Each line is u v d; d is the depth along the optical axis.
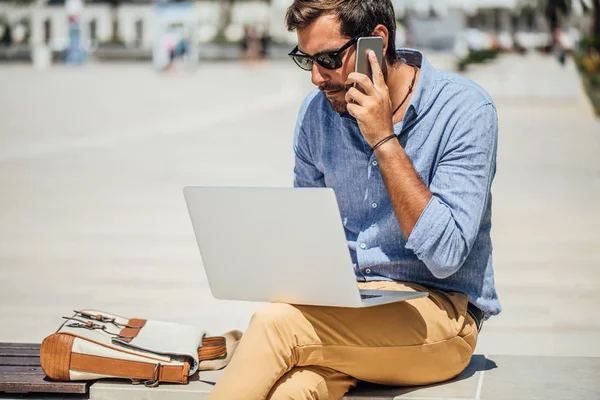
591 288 7.96
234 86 38.19
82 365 4.60
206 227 4.17
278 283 4.06
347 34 4.00
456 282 4.38
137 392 4.57
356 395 4.27
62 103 29.95
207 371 4.80
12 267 8.97
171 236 10.48
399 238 4.32
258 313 3.97
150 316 7.15
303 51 4.09
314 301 3.98
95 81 42.62
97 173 15.39
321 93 4.55
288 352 3.94
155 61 51.16
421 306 4.17
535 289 7.96
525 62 40.44
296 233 3.90
